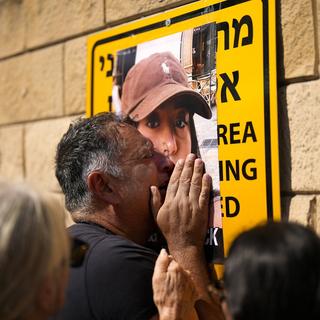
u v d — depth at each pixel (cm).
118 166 204
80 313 181
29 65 343
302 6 200
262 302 119
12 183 138
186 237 209
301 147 200
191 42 228
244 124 208
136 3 263
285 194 205
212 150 217
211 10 221
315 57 198
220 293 140
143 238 212
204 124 221
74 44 307
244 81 209
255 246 123
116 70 264
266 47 203
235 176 210
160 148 235
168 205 210
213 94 218
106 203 205
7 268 129
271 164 200
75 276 184
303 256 119
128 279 180
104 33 274
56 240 137
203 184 215
